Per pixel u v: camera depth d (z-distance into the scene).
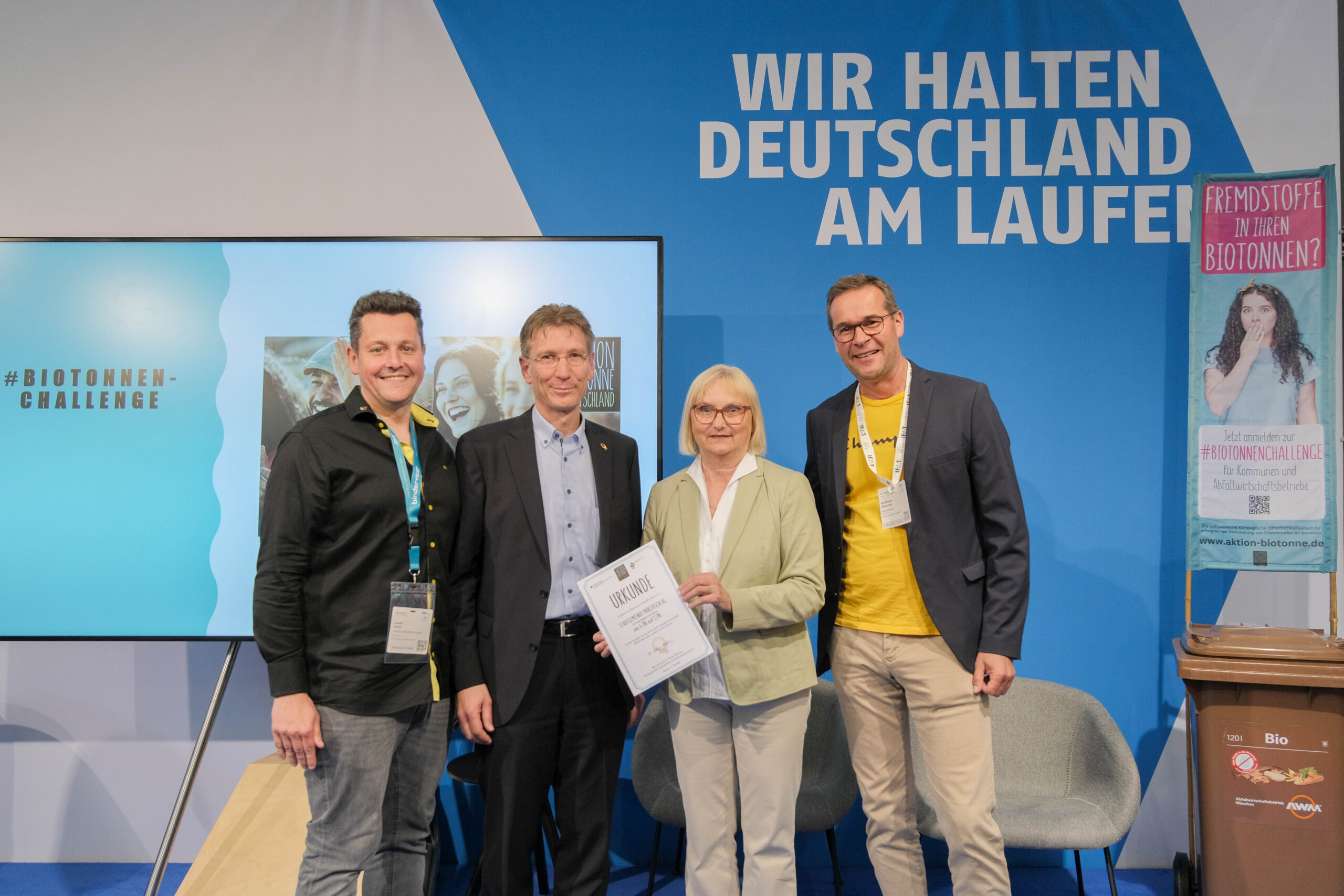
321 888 1.76
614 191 2.94
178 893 2.33
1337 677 2.22
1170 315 2.90
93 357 2.64
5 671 2.84
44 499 2.62
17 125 2.88
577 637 1.93
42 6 2.90
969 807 2.01
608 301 2.69
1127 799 2.29
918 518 2.05
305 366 2.66
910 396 2.13
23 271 2.65
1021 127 2.94
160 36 2.91
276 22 2.93
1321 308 2.51
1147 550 2.88
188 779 2.47
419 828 1.98
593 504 2.00
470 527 1.96
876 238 2.93
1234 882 2.32
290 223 2.89
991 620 2.01
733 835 2.00
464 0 2.95
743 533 1.96
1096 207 2.92
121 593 2.62
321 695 1.78
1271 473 2.53
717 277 2.94
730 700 1.91
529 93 2.95
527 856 1.90
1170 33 2.92
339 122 2.92
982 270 2.93
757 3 2.97
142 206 2.88
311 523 1.79
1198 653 2.36
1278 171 2.74
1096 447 2.90
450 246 2.70
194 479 2.64
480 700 1.89
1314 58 2.90
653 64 2.96
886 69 2.96
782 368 2.93
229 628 2.62
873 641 2.12
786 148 2.95
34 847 2.83
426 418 2.01
